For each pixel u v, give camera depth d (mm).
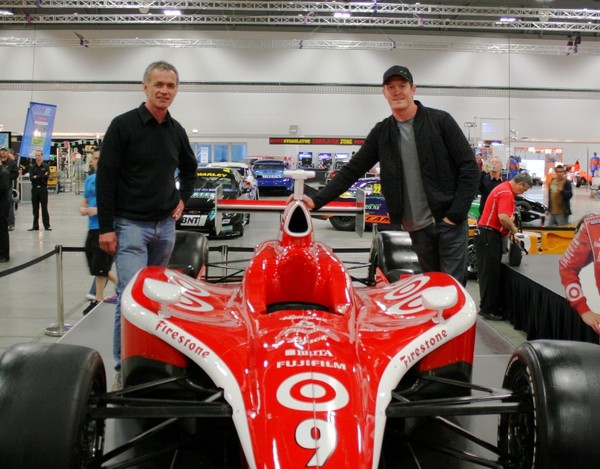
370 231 15594
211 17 26391
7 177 10055
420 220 4016
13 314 6840
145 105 3812
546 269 6711
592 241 3488
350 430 2049
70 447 2143
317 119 31031
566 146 31219
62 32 30375
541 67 30828
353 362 2426
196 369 3125
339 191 4117
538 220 12711
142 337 2869
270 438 2012
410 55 30609
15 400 2191
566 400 2285
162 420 3428
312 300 3350
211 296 3391
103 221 3738
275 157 30781
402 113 3812
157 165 3846
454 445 3197
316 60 30703
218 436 3143
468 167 3793
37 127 18672
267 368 2346
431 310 3018
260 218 19156
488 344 5379
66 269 9727
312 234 3572
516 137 28531
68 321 6516
